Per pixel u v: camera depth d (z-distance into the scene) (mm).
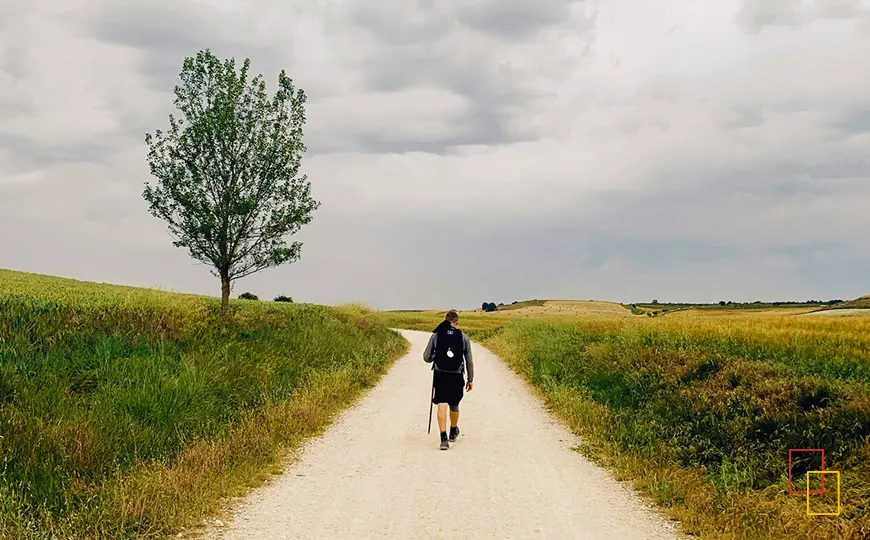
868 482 6383
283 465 8047
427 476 7668
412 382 16516
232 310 20484
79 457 6934
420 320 56406
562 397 12617
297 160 17516
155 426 8445
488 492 7043
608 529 5930
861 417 7672
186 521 5793
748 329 17000
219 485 6793
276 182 17234
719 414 9258
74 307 14188
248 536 5566
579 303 123562
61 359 10070
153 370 9992
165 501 6047
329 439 9633
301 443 9281
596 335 21484
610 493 7105
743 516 6156
